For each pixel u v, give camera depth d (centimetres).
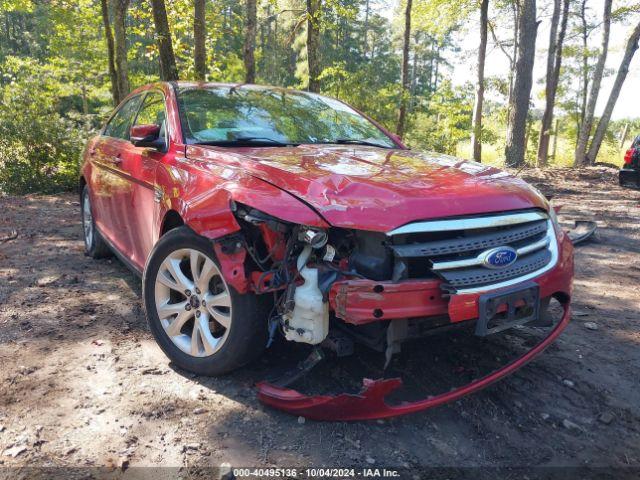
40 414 275
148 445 255
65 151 1040
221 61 1634
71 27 1711
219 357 294
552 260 295
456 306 253
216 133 374
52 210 846
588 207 994
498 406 298
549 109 2117
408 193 267
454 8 2033
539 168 1753
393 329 256
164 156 365
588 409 301
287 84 3750
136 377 312
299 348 343
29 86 1080
